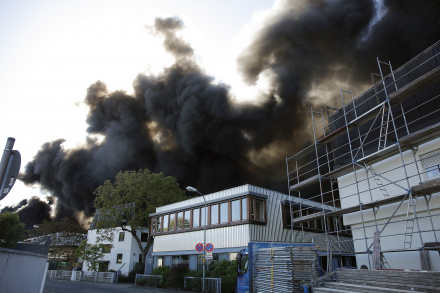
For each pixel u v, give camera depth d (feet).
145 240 142.82
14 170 14.24
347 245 99.14
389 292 22.98
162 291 71.46
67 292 64.44
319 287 29.50
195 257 85.92
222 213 81.25
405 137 41.34
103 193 120.37
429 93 44.55
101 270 129.70
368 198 51.39
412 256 43.21
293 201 86.79
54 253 170.50
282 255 32.50
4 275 20.53
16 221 75.05
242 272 40.34
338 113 63.31
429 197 41.81
